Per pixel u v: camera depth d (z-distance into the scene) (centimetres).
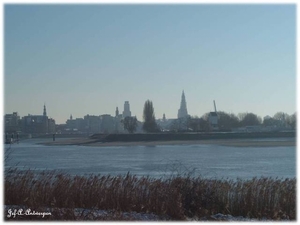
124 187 2212
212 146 12925
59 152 10638
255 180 2339
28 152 10769
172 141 15688
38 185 2197
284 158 7806
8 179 2256
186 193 2150
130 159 7881
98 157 8562
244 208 2159
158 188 2178
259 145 12850
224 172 4969
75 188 2208
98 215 1956
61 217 1906
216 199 2167
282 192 2197
